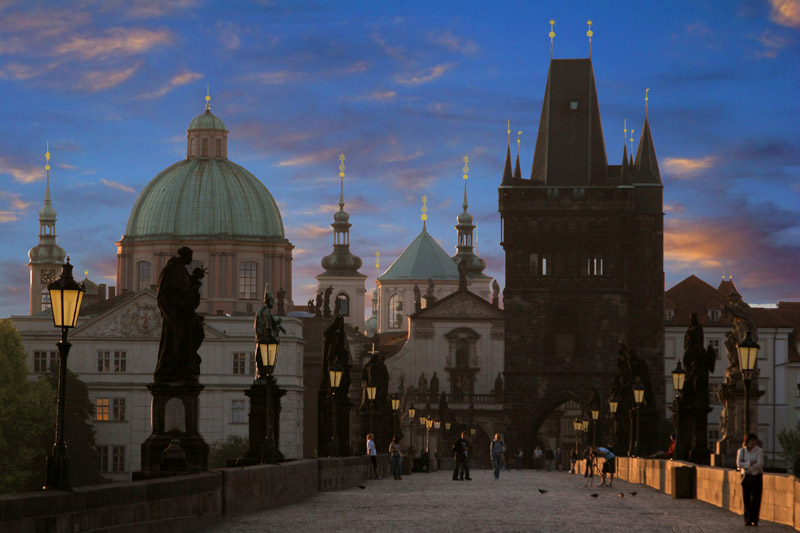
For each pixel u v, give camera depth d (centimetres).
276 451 4844
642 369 8656
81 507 2456
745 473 3512
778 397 17662
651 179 17875
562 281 17300
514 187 17375
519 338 17288
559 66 17800
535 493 5666
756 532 3322
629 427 9331
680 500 4859
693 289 19312
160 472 3353
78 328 17062
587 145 17525
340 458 5850
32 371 16988
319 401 7431
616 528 3444
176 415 3466
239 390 17112
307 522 3509
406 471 9681
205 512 3294
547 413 17238
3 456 12138
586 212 17325
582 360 17200
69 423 14412
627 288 17338
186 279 3534
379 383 9456
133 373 17038
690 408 6112
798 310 18738
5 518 2208
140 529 2755
